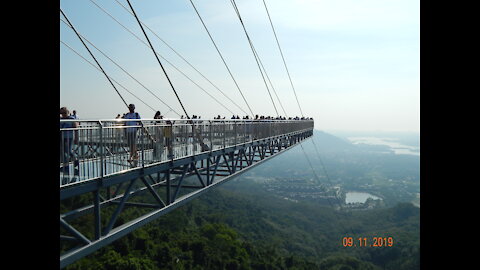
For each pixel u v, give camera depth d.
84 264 48.62
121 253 56.25
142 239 60.84
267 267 81.88
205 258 70.38
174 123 9.46
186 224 93.19
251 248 90.00
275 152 21.61
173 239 72.69
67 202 41.88
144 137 8.11
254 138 16.72
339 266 108.25
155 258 60.94
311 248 132.88
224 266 72.31
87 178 6.22
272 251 100.50
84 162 6.16
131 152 7.53
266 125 18.86
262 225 143.88
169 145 9.08
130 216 59.47
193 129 10.40
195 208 127.88
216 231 91.75
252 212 158.00
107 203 9.55
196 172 10.73
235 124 14.07
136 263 51.16
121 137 7.24
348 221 179.38
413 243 124.69
